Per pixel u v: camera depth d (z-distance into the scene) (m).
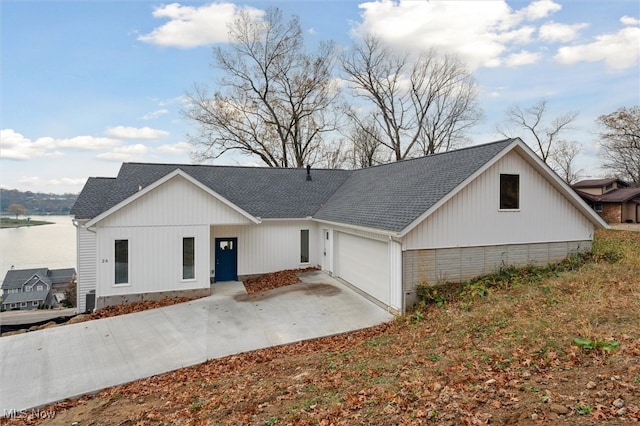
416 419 4.82
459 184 11.84
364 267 14.39
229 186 19.52
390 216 12.73
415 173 15.60
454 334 8.47
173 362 9.20
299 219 18.55
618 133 47.00
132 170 18.41
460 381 5.77
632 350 5.71
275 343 10.17
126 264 14.05
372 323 11.40
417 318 10.67
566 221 14.43
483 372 5.99
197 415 6.21
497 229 13.09
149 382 8.27
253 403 6.36
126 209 13.95
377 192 16.28
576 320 7.52
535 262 13.83
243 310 12.99
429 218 11.99
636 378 4.86
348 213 15.77
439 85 36.91
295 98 33.62
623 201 39.91
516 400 4.84
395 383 6.12
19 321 16.70
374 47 36.09
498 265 13.16
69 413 7.02
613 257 14.65
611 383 4.85
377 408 5.36
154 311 13.02
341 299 13.89
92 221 13.41
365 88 37.53
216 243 17.38
